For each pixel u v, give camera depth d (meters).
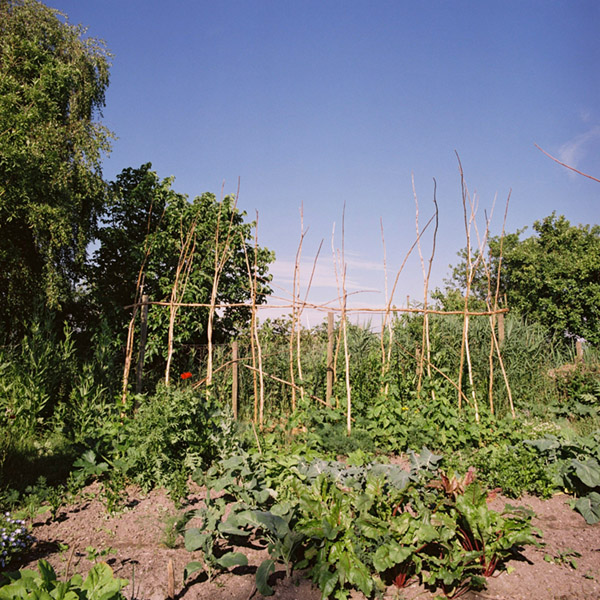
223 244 11.95
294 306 8.42
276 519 3.65
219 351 10.55
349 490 4.36
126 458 5.48
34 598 2.08
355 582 3.20
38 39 12.66
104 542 4.07
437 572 3.36
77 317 13.30
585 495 5.21
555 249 21.66
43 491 4.74
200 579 3.52
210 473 4.96
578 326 17.80
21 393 7.11
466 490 3.74
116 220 12.60
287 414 8.13
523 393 9.70
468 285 8.17
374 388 8.43
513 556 3.94
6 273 11.51
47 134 10.87
